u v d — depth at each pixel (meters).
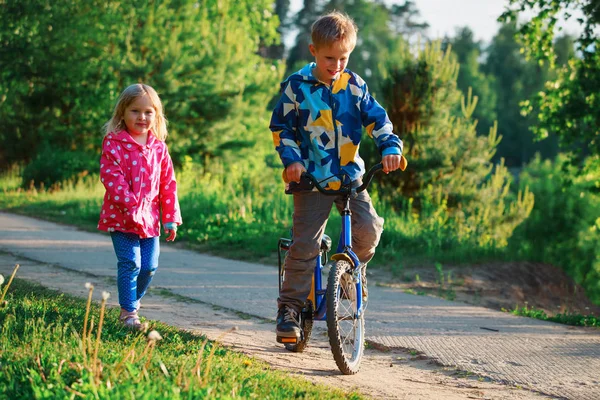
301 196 4.74
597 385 4.82
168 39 26.06
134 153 5.18
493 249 13.21
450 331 6.55
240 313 6.77
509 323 7.24
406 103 16.91
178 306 6.93
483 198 16.77
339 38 4.53
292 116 4.78
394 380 4.70
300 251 4.75
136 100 5.20
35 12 23.67
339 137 4.74
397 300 8.31
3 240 11.58
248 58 29.27
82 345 3.59
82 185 21.33
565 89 17.69
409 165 16.44
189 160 25.00
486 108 92.44
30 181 22.75
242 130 26.78
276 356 5.05
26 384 3.27
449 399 4.33
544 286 12.46
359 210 4.84
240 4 33.06
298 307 4.85
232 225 13.55
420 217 15.66
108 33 25.80
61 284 7.64
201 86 25.44
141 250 5.36
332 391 3.97
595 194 19.34
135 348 4.15
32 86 25.39
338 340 4.54
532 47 17.88
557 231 26.53
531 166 31.12
